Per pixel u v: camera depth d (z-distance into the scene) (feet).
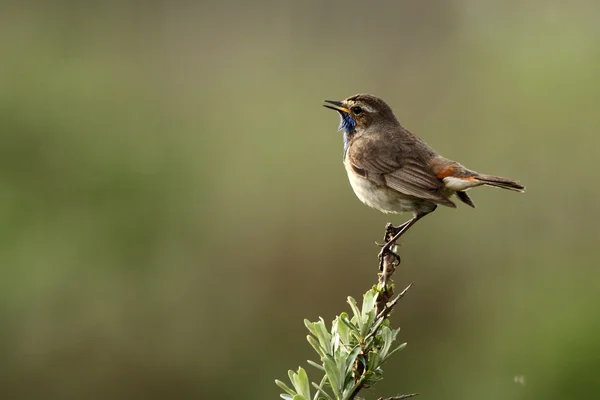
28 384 48.01
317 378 47.62
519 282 49.34
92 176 57.11
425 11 67.72
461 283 50.34
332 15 69.00
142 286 51.60
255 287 51.78
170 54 67.72
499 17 66.59
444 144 57.88
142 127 60.80
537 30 64.54
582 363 41.47
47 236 52.70
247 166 58.39
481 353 45.06
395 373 45.75
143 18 70.54
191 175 57.72
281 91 63.46
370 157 31.01
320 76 64.59
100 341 49.19
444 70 63.57
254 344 49.44
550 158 55.88
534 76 60.29
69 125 60.54
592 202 53.67
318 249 52.95
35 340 48.88
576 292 46.55
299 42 67.72
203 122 61.57
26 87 63.31
